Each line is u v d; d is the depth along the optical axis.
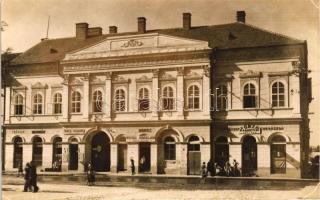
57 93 51.88
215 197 29.55
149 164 47.34
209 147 44.94
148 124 47.09
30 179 32.00
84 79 49.84
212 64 46.00
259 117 44.19
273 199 29.44
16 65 53.22
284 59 44.00
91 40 53.72
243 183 38.06
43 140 51.81
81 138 49.50
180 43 46.47
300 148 42.69
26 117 52.75
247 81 45.03
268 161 43.47
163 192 31.72
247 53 45.19
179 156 45.91
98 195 30.05
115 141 48.22
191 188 34.28
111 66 48.91
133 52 47.94
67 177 44.53
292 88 43.53
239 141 44.66
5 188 34.69
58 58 52.25
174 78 46.75
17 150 53.12
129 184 37.34
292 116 43.09
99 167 49.50
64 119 50.22
